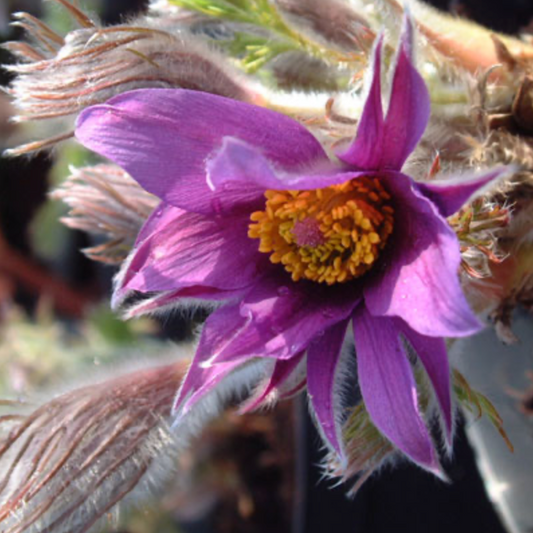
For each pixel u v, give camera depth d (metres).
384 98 0.21
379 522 0.32
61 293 0.46
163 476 0.24
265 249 0.21
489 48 0.23
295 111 0.22
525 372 0.26
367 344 0.21
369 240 0.21
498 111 0.23
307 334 0.21
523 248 0.22
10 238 0.47
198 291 0.22
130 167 0.21
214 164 0.20
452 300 0.19
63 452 0.23
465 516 0.31
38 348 0.39
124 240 0.26
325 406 0.21
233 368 0.22
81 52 0.22
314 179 0.20
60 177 0.40
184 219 0.22
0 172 0.44
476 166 0.22
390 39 0.23
